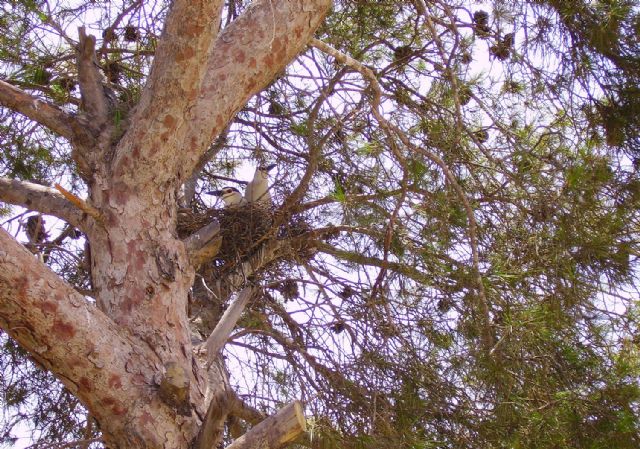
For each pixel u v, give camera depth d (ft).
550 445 15.69
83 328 12.48
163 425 12.91
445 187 17.97
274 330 20.02
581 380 16.39
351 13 22.25
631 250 17.29
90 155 15.28
